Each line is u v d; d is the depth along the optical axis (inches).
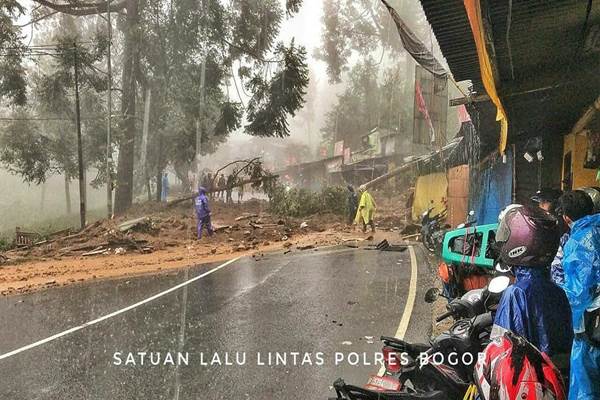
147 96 1236.5
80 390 185.2
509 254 101.0
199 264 523.8
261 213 944.9
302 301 319.6
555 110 359.9
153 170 1457.9
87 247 644.7
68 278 465.1
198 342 238.1
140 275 468.4
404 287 349.7
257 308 305.9
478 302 135.7
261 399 170.2
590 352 97.0
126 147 1137.4
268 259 530.3
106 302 348.2
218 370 199.2
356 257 510.3
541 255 98.0
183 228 769.6
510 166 475.2
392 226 820.6
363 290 344.8
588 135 361.1
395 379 133.3
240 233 742.5
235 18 1220.5
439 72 311.7
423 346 139.2
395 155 1269.7
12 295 394.0
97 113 1325.0
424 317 265.6
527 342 88.7
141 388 184.4
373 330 245.3
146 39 1193.4
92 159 1353.3
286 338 238.2
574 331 100.2
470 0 148.0
